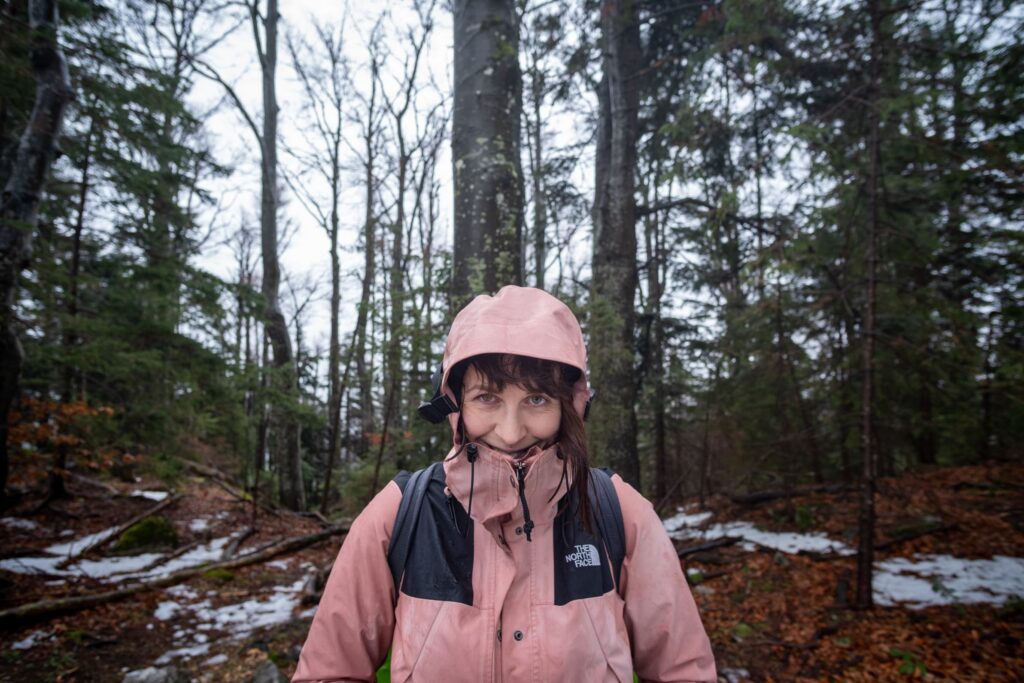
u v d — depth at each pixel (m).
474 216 3.09
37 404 6.80
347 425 16.47
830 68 6.12
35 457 7.09
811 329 6.58
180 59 14.02
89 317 7.84
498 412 1.08
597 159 9.53
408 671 0.99
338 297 17.42
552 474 1.08
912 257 5.73
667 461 12.18
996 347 5.26
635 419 6.86
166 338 7.86
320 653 1.07
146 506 9.90
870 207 5.19
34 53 6.61
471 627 1.00
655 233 13.77
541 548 1.07
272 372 9.59
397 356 5.31
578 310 5.33
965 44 5.11
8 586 5.56
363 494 8.76
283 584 6.47
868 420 5.34
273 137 14.19
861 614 5.19
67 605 5.13
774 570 6.50
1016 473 9.21
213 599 5.88
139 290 7.84
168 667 3.91
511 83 3.24
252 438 12.91
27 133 6.70
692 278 11.21
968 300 7.20
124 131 7.36
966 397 6.08
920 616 5.00
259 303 9.39
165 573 6.62
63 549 7.29
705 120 6.21
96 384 7.86
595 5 7.50
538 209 10.37
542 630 1.00
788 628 5.12
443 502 1.11
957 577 5.87
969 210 6.22
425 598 1.03
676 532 8.48
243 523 9.48
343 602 1.08
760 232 7.93
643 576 1.12
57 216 8.44
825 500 8.85
